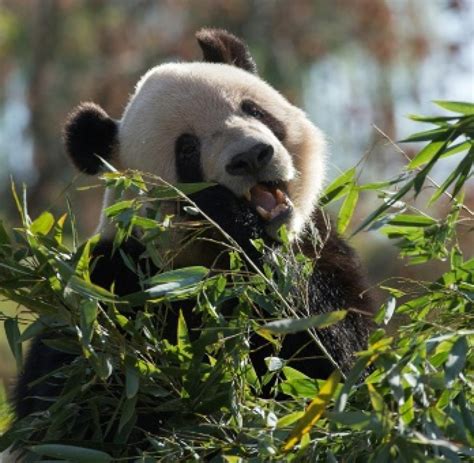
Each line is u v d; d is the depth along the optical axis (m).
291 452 8.18
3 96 34.97
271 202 10.81
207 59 13.10
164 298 9.00
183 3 33.22
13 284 8.85
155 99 11.74
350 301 11.71
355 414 7.62
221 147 10.98
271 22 32.62
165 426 9.65
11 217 32.66
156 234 9.27
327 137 12.92
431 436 7.61
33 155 33.38
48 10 34.97
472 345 8.59
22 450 10.49
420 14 32.41
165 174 11.53
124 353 8.84
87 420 9.61
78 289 8.50
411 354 7.84
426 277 21.05
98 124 12.30
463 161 8.80
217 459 8.48
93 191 28.50
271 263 9.93
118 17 33.94
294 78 32.28
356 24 32.03
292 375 9.09
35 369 11.27
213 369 8.99
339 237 12.28
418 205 18.58
